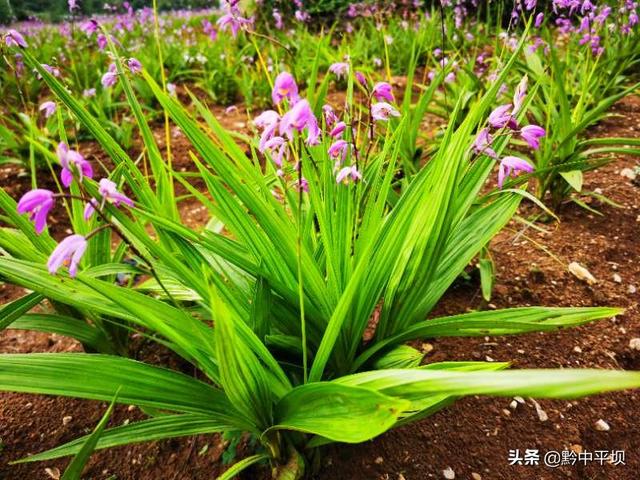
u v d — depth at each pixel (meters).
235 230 0.64
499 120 0.59
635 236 1.10
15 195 1.51
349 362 0.68
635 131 1.56
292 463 0.61
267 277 0.61
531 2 1.06
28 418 0.79
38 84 2.11
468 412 0.76
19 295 1.13
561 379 0.32
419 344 0.87
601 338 0.87
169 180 0.78
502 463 0.69
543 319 0.61
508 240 1.14
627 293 0.96
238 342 0.48
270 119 0.48
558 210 1.22
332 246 0.64
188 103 2.30
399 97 2.17
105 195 0.44
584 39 1.55
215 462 0.70
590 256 1.05
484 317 0.63
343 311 0.52
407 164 1.15
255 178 0.68
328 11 3.35
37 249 0.77
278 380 0.61
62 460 0.73
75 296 0.57
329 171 0.66
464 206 0.73
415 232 0.67
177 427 0.56
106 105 1.88
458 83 1.80
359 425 0.43
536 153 1.17
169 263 0.58
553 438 0.73
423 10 3.25
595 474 0.69
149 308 0.57
